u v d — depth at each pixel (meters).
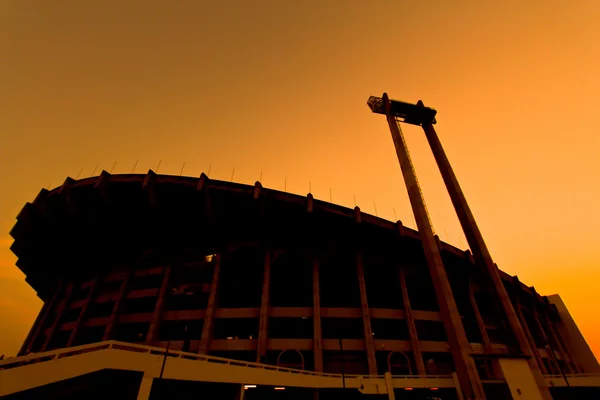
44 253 56.88
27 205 50.97
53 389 15.02
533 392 29.16
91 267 57.62
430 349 44.16
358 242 52.97
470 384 29.50
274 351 41.88
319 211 49.22
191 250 52.72
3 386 12.01
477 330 53.09
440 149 52.34
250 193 48.12
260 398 30.23
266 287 46.41
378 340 43.66
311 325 46.91
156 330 43.09
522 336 34.50
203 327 42.19
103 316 51.44
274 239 51.91
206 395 24.20
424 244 39.59
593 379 33.53
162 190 49.38
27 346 54.09
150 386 17.72
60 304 57.41
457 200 46.69
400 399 35.38
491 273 39.62
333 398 33.91
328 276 54.53
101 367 15.85
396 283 53.00
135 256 54.47
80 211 51.47
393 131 52.03
